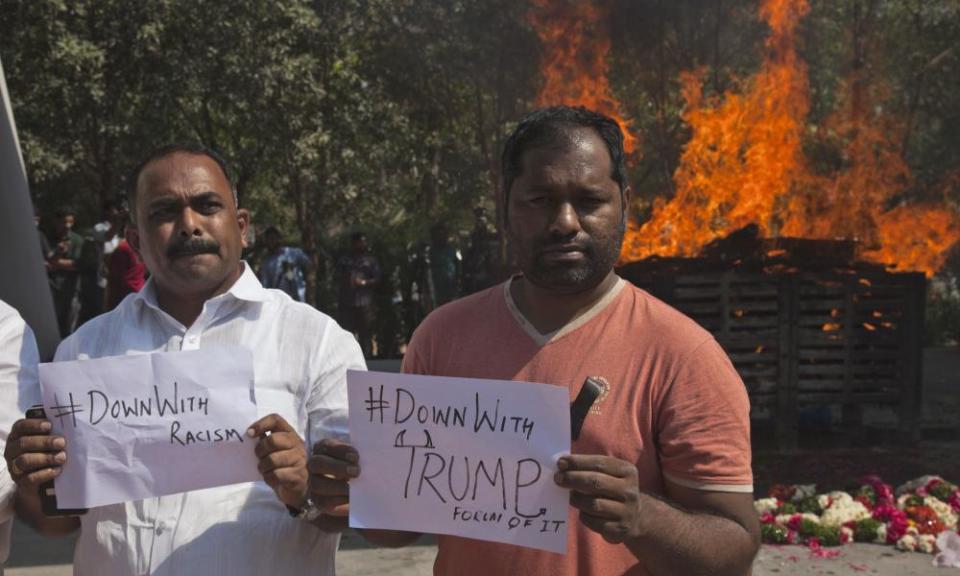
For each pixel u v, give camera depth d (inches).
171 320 99.0
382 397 81.0
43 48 595.8
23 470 86.6
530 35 613.6
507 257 540.7
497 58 618.2
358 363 100.1
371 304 565.3
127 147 635.5
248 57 589.9
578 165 78.8
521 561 82.0
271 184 785.6
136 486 88.2
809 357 297.0
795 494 237.8
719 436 78.0
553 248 79.4
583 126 80.7
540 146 79.7
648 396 80.0
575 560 80.8
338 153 645.3
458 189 666.8
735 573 76.5
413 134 670.5
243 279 100.5
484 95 661.9
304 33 615.5
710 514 77.2
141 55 601.3
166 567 91.8
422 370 89.2
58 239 506.9
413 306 605.0
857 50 642.2
